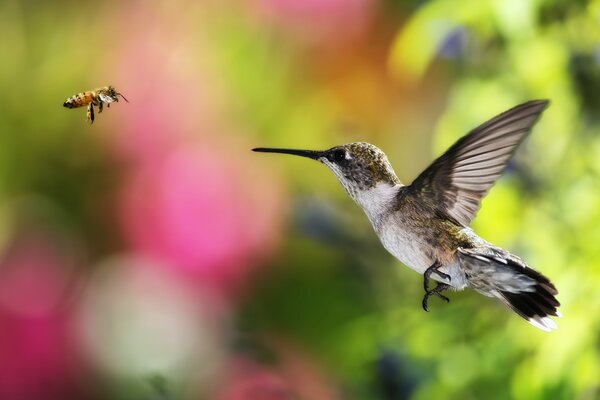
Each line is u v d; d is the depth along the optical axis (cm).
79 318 252
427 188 242
